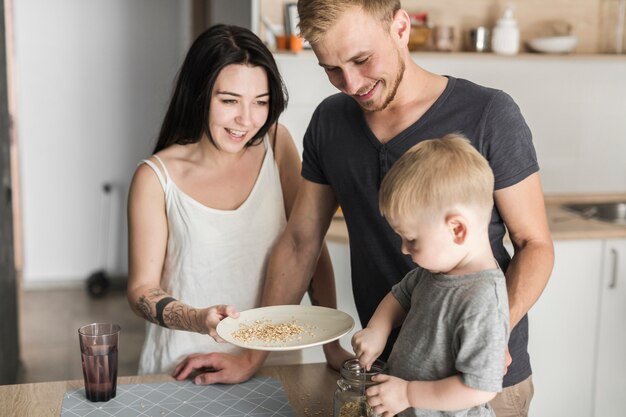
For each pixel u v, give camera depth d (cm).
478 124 158
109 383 161
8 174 386
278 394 166
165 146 199
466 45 389
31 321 494
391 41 150
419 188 124
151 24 548
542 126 398
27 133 547
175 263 196
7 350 366
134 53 550
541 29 395
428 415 131
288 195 212
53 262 564
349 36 145
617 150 405
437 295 130
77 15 540
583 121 401
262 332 150
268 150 204
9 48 534
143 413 156
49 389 168
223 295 197
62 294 552
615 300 339
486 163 128
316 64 374
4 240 367
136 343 459
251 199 198
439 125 160
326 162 176
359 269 177
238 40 179
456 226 124
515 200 156
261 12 370
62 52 542
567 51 379
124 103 554
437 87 162
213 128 183
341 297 335
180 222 193
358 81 150
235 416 155
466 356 123
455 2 387
